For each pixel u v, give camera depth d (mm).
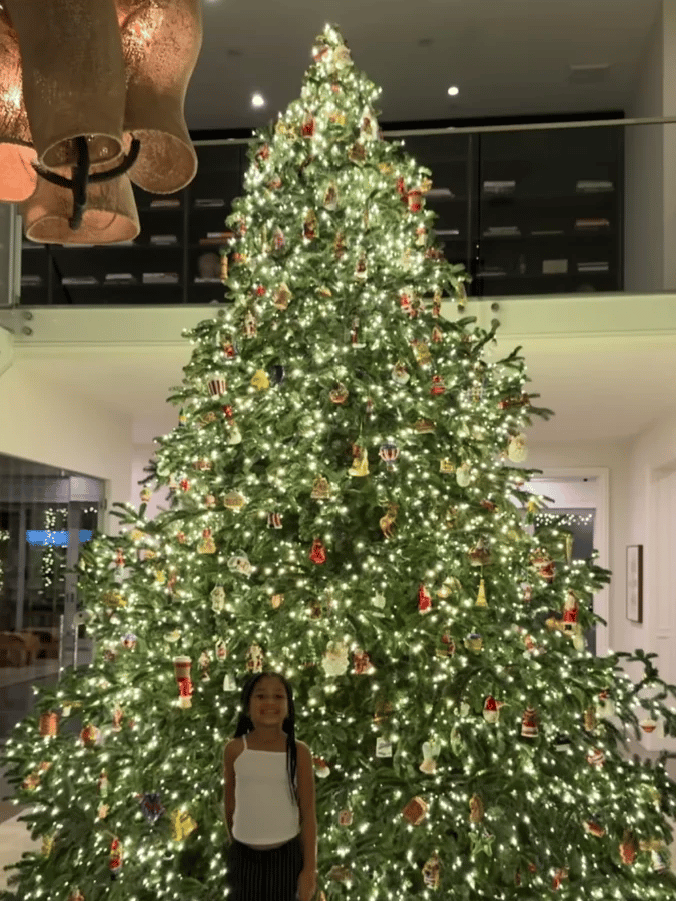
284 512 4535
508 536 4570
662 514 9945
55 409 7840
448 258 7520
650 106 9383
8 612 6879
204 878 4270
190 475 4762
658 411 9008
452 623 4219
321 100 5086
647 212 8320
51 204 1113
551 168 9156
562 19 9070
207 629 4520
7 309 6957
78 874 4176
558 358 7039
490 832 3828
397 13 9016
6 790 7398
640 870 4051
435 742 3980
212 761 4152
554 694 4094
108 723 4648
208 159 7973
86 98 824
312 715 4305
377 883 3814
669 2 8727
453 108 11148
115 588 4824
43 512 7590
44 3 823
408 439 4438
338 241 4809
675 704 9492
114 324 6922
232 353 4895
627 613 11195
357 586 4117
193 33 983
